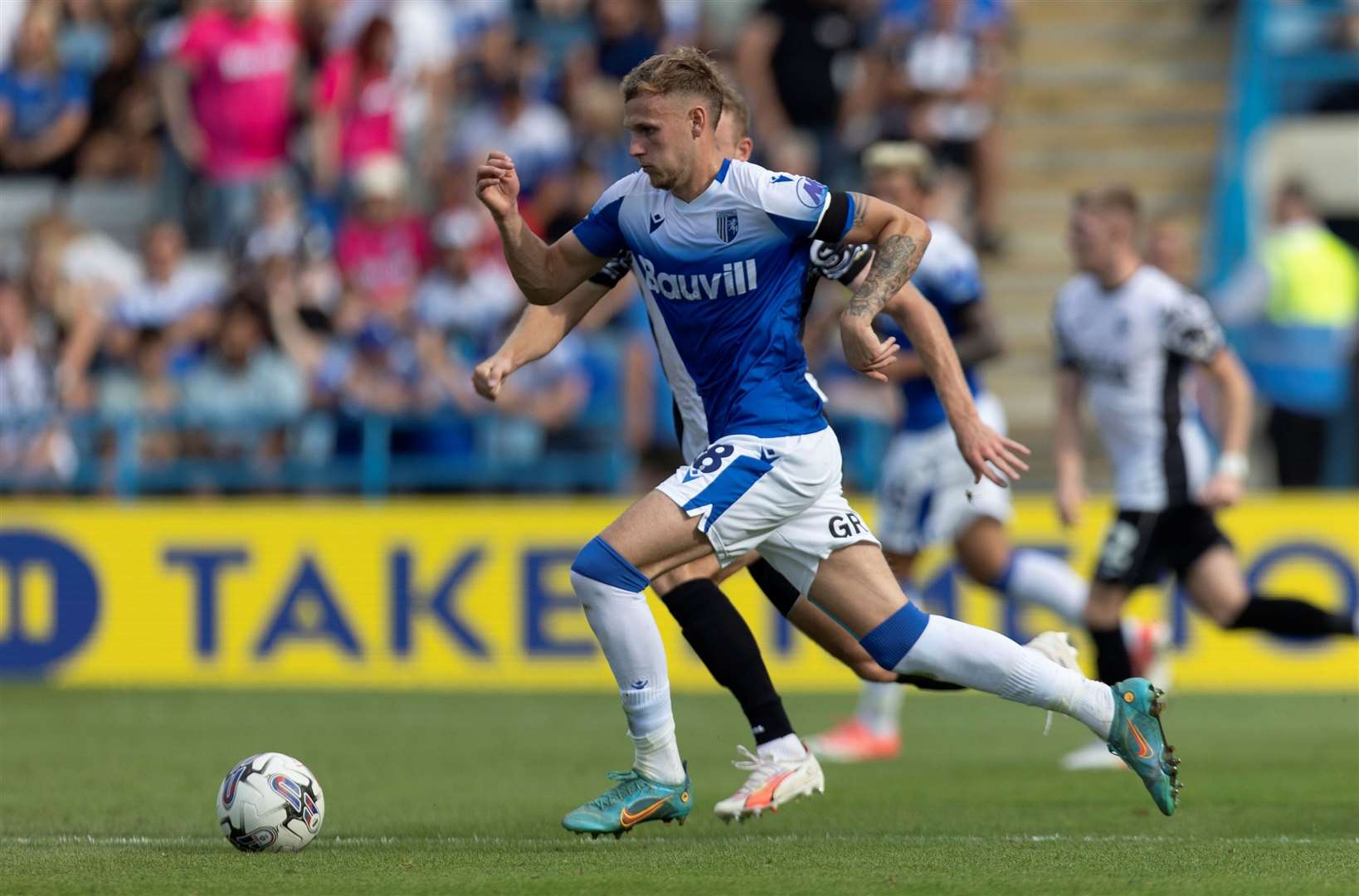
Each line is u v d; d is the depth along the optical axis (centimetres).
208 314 4919
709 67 1722
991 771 2781
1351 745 3030
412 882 1554
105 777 2620
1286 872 1591
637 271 1797
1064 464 2811
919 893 1484
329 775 2678
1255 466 5034
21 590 4231
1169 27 5972
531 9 5812
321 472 4516
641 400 4459
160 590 4200
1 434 4562
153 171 5828
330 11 5528
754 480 1738
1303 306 4638
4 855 1759
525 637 4103
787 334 1761
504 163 1731
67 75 5875
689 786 1850
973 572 2931
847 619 1795
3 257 5706
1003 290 5525
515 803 2336
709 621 1959
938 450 2875
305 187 5462
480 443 4553
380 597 4141
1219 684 3969
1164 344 2697
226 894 1500
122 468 4538
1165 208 5706
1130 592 2745
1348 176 5388
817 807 2294
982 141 5278
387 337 4591
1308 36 5803
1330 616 2684
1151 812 2216
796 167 5025
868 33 5453
